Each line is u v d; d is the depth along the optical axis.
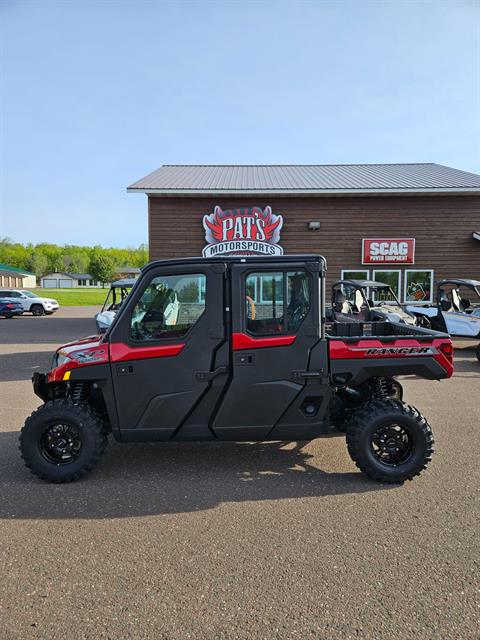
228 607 2.51
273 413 4.11
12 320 23.27
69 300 43.94
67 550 3.08
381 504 3.72
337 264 16.19
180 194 15.34
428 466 4.50
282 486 4.07
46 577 2.79
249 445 5.14
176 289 4.02
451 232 16.03
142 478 4.25
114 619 2.43
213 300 4.00
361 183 16.20
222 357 4.04
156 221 15.83
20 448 4.10
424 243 16.09
